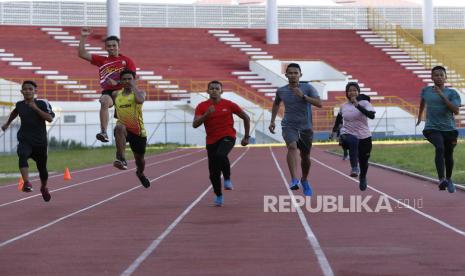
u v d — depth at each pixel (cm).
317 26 8012
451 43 7694
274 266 817
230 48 7225
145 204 1558
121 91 1434
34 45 6712
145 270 805
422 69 7112
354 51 7412
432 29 7588
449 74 7019
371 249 923
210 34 7488
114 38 1443
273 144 5556
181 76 6550
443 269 787
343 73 6844
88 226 1200
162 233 1100
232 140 1454
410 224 1162
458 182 1888
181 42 7244
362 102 1667
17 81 5769
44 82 5947
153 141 5675
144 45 7081
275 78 6594
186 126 5725
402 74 7000
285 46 7375
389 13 8094
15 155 4284
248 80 6650
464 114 6362
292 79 1454
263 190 1852
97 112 5478
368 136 1664
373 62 7200
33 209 1491
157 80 6375
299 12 7969
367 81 6806
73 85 6000
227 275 771
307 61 6831
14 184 2195
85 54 1454
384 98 6419
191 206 1498
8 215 1384
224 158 1441
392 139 5675
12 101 5456
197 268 812
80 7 7394
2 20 7231
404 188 1836
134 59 6744
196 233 1096
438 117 1544
